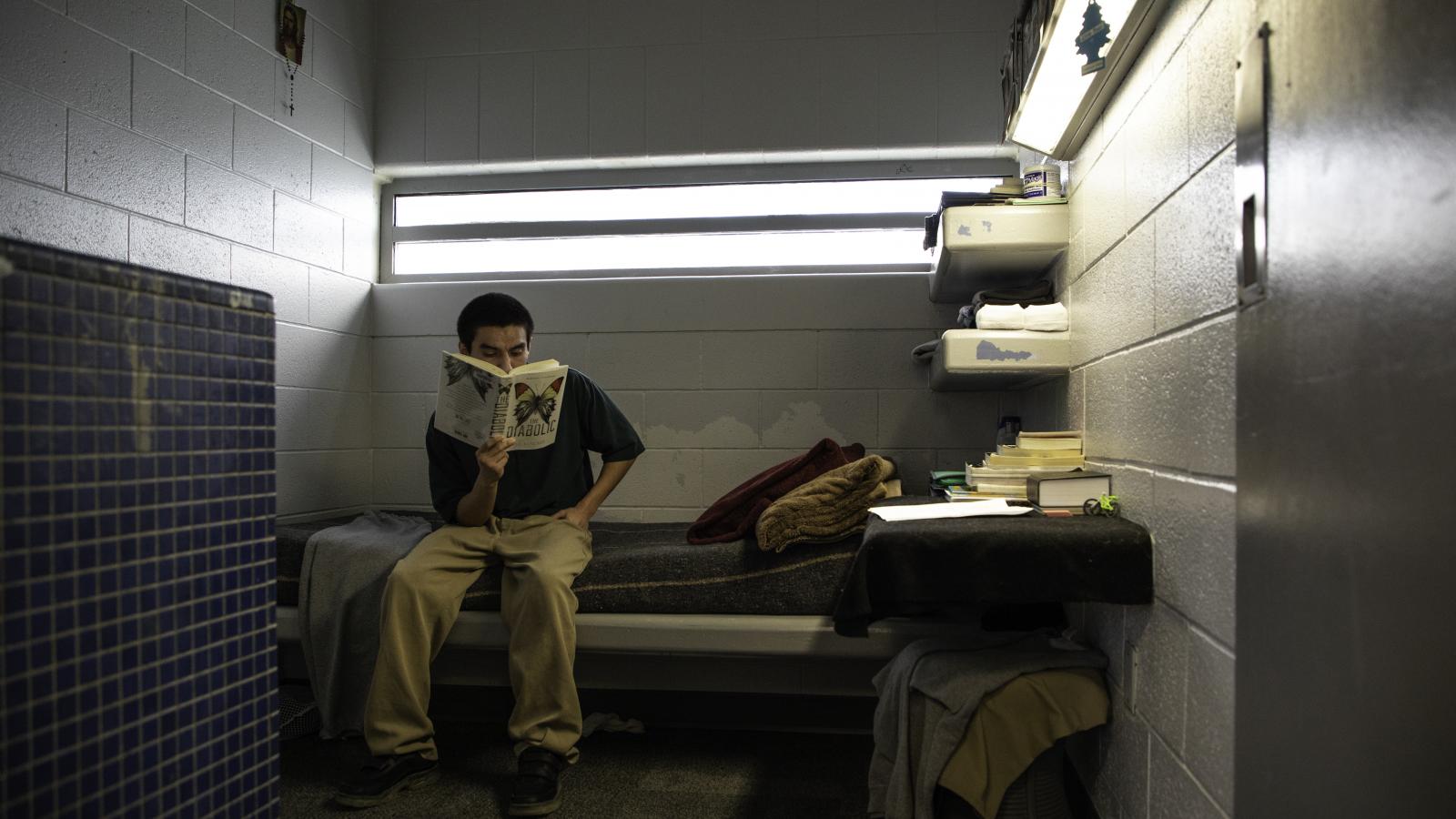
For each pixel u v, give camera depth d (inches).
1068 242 84.0
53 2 76.6
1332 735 28.9
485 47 122.6
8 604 17.5
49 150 76.1
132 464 20.2
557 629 75.8
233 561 23.1
